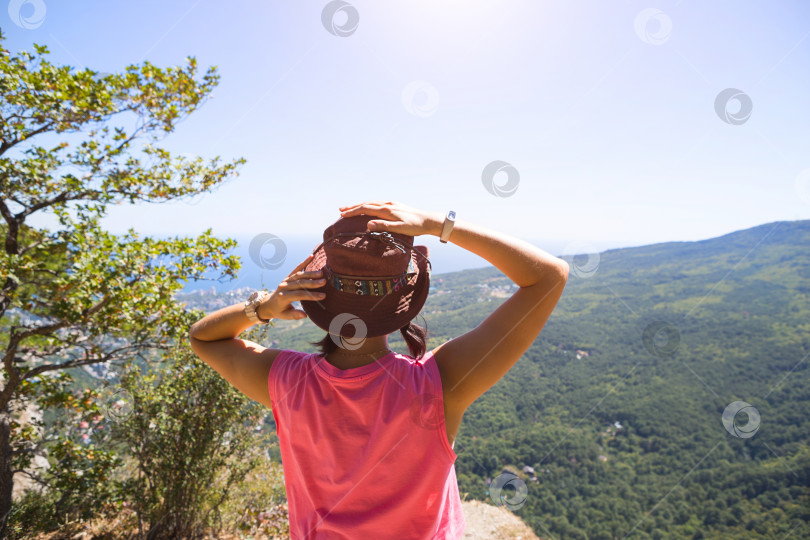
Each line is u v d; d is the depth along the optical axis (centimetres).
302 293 79
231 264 561
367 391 75
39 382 538
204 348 95
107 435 542
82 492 513
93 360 529
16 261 485
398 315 78
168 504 469
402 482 74
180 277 550
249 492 557
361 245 76
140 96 534
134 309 512
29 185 520
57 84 489
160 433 463
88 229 551
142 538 466
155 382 489
